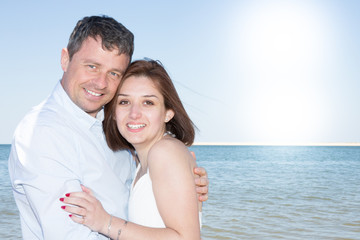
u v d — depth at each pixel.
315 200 14.37
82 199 2.03
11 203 12.05
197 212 2.10
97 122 2.50
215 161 51.03
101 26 2.33
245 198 14.68
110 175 2.39
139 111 2.39
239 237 8.17
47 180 2.04
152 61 2.53
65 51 2.49
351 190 18.03
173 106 2.50
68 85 2.41
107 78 2.38
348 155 73.50
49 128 2.16
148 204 2.24
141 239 2.04
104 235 2.22
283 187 19.30
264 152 95.38
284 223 9.72
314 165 41.56
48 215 2.02
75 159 2.23
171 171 2.08
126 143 2.66
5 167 32.97
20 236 7.79
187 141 2.62
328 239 8.08
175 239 2.02
